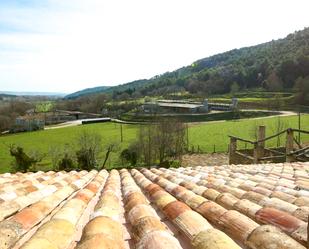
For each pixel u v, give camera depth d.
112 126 82.06
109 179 7.56
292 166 8.94
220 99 112.00
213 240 2.36
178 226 3.02
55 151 47.22
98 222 2.93
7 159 50.88
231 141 16.33
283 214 2.96
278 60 128.88
